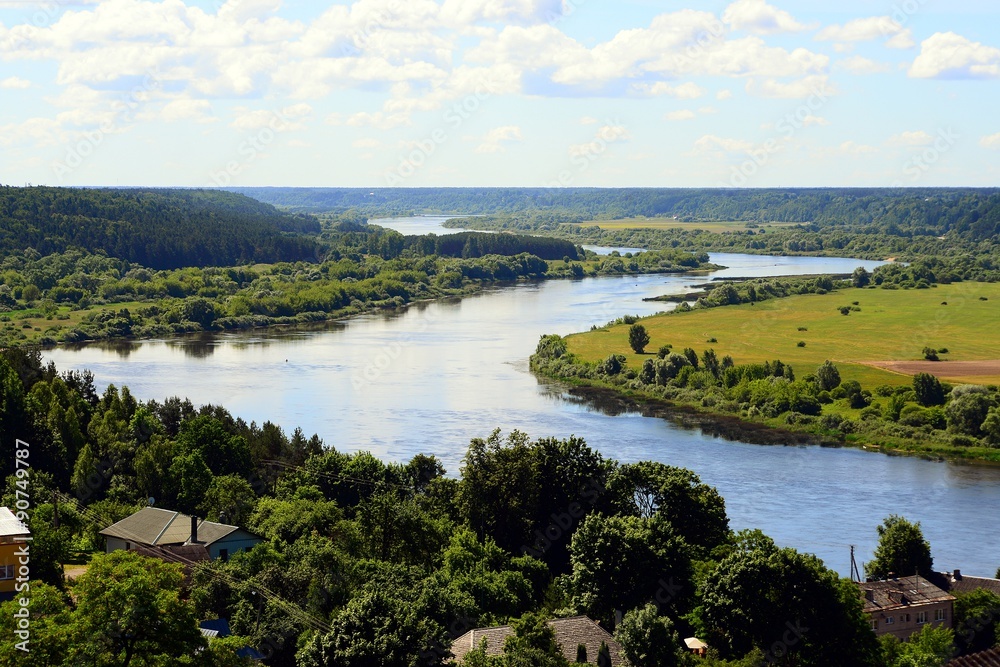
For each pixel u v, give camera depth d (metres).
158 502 126.50
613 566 93.62
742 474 160.38
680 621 90.44
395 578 89.88
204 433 136.75
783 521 133.50
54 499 113.69
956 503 144.75
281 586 87.31
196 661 63.16
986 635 96.31
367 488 133.25
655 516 104.38
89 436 143.25
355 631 72.06
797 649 84.12
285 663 80.31
